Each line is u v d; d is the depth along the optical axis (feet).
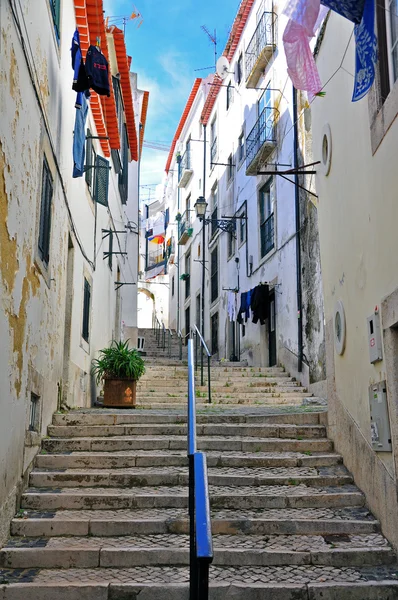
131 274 57.00
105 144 37.24
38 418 19.03
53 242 21.45
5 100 13.65
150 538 14.53
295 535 14.90
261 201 49.14
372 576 13.01
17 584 12.28
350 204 17.79
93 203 33.76
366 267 16.17
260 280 47.65
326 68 20.71
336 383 19.71
